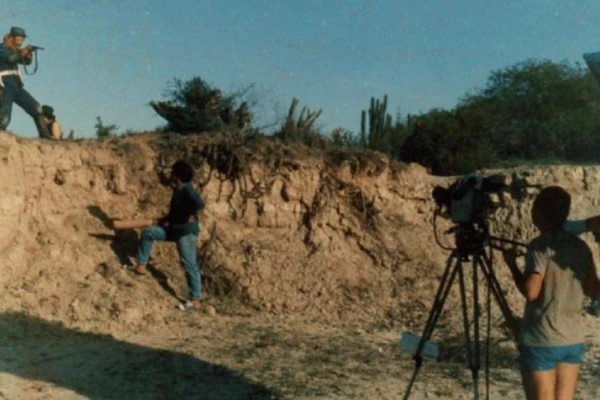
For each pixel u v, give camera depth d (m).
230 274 12.50
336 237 13.66
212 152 13.59
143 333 10.34
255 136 14.17
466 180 6.84
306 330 11.24
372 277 13.17
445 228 14.47
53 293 10.83
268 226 13.57
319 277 12.85
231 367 9.04
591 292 5.76
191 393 7.98
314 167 13.96
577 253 5.61
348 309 12.44
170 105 15.15
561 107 31.75
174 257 12.65
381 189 14.39
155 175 13.55
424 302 12.71
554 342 5.48
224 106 15.30
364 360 9.68
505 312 6.71
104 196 12.96
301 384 8.50
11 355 8.72
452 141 20.05
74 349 9.23
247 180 13.61
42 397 7.51
